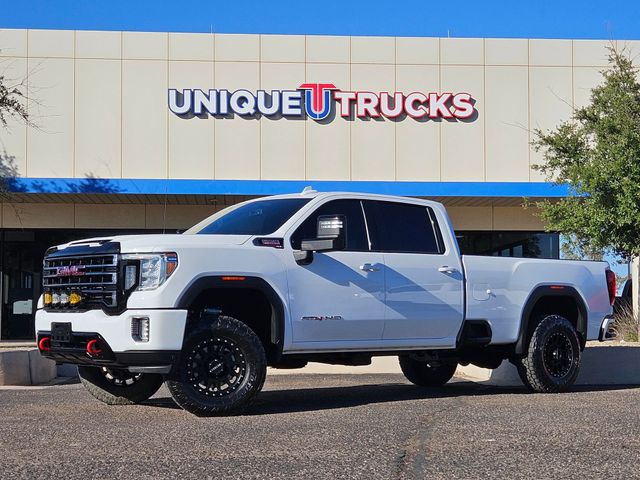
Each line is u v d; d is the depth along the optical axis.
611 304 10.45
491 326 9.16
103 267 7.27
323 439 6.08
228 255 7.45
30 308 24.11
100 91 22.98
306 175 23.22
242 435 6.26
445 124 23.52
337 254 8.13
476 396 9.12
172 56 23.16
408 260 8.58
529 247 24.61
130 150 22.97
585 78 23.78
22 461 5.34
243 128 23.17
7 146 22.69
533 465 5.20
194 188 22.28
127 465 5.19
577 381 11.75
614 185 15.03
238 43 23.30
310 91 23.31
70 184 22.02
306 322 7.86
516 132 23.61
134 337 7.04
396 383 11.42
